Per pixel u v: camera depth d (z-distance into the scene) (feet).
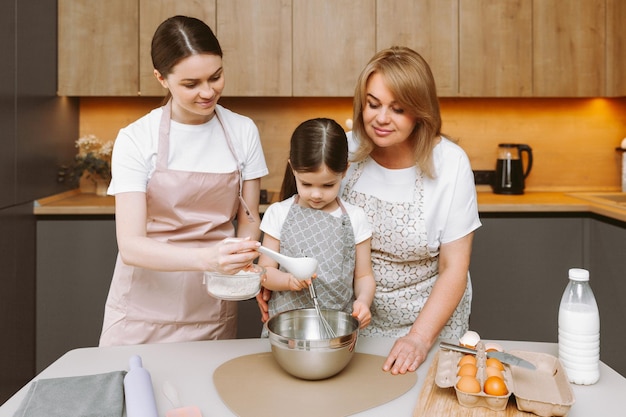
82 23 10.07
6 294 8.48
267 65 10.14
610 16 10.22
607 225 9.11
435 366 3.79
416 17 10.14
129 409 3.09
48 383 3.43
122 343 5.14
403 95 4.32
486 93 10.28
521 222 9.72
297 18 10.09
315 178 4.53
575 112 11.46
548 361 3.74
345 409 3.28
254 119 11.33
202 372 3.79
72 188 11.02
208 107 4.62
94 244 9.51
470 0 10.15
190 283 5.15
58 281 9.52
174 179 4.93
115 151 4.87
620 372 8.82
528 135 11.49
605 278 9.21
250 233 5.39
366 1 10.11
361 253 4.91
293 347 3.52
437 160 4.83
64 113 10.60
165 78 4.57
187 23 4.50
